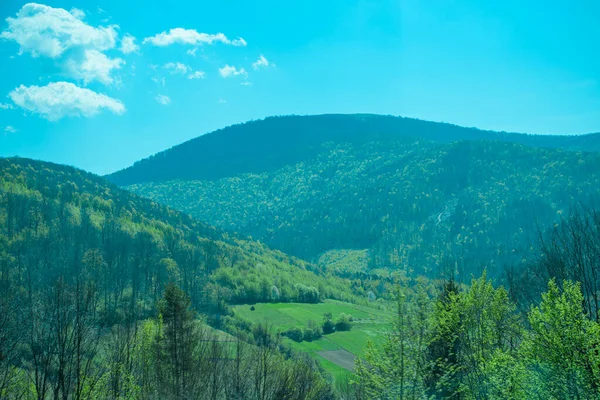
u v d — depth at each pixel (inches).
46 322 1210.6
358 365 1167.6
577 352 946.7
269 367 1807.3
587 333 943.0
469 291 1288.1
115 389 1358.3
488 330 1237.7
